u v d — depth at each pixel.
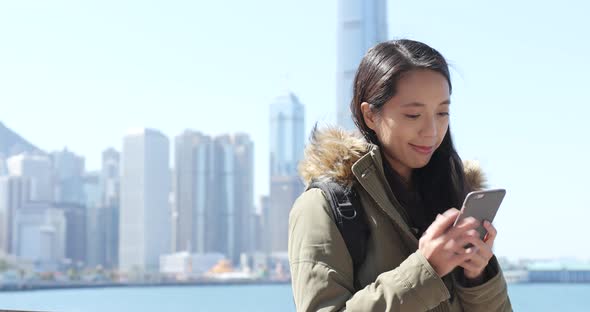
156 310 61.94
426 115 1.03
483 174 1.25
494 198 0.93
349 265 1.01
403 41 1.08
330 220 1.03
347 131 1.14
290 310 52.12
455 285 1.04
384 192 1.05
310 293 0.97
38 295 78.69
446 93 1.04
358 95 1.12
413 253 0.98
